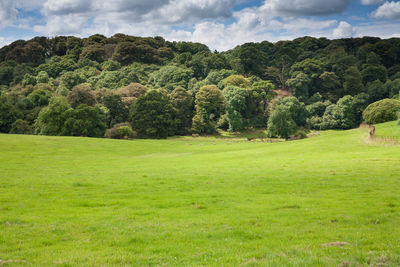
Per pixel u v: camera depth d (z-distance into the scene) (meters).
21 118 104.75
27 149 59.44
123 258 10.55
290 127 116.62
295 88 163.12
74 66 185.88
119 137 97.19
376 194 20.00
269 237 12.65
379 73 179.38
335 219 14.84
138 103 118.00
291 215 15.75
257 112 149.75
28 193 21.78
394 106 111.00
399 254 10.48
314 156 43.91
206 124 129.75
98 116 99.06
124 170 34.97
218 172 31.25
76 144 70.88
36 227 14.23
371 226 13.78
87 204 18.77
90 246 11.99
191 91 147.75
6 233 13.41
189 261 10.27
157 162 46.03
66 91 129.25
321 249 11.08
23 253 11.28
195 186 24.06
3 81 162.75
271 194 21.02
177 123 127.00
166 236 12.90
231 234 12.98
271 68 187.62
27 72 164.00
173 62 190.62
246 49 186.00
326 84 166.75
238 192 21.66
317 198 19.39
